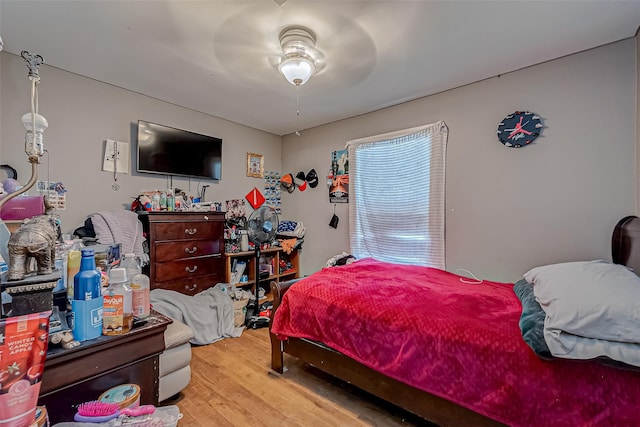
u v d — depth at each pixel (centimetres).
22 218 129
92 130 247
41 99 221
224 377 198
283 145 425
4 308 87
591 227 204
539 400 111
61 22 173
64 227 232
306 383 192
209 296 272
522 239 232
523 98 230
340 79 246
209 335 248
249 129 383
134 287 114
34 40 192
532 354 116
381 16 167
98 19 170
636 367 97
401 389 148
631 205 190
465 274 261
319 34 185
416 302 165
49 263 93
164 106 296
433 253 276
